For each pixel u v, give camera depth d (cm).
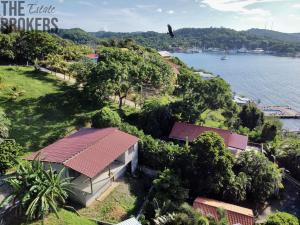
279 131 6097
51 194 2606
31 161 2989
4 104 5106
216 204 3369
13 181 2583
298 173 4491
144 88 7031
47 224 2559
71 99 5669
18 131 4503
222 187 3644
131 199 3425
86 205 3117
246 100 10375
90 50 10469
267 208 3794
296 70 19688
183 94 6088
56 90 5975
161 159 3991
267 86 14312
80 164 3170
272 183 3806
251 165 3928
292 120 9281
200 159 3625
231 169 3900
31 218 2517
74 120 5053
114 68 5147
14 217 2548
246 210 3334
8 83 5841
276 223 2930
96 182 3347
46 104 5356
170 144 4294
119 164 3778
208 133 3812
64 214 2778
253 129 6400
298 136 7119
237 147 4581
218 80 5984
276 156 4859
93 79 5222
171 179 3450
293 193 4156
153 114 5162
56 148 3572
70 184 2944
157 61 7225
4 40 7569
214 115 6988
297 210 3772
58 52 8044
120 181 3709
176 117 5416
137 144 4125
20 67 7075
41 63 7406
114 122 4469
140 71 5588
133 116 5462
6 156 3409
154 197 3341
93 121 4622
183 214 2947
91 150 3459
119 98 6069
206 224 2845
